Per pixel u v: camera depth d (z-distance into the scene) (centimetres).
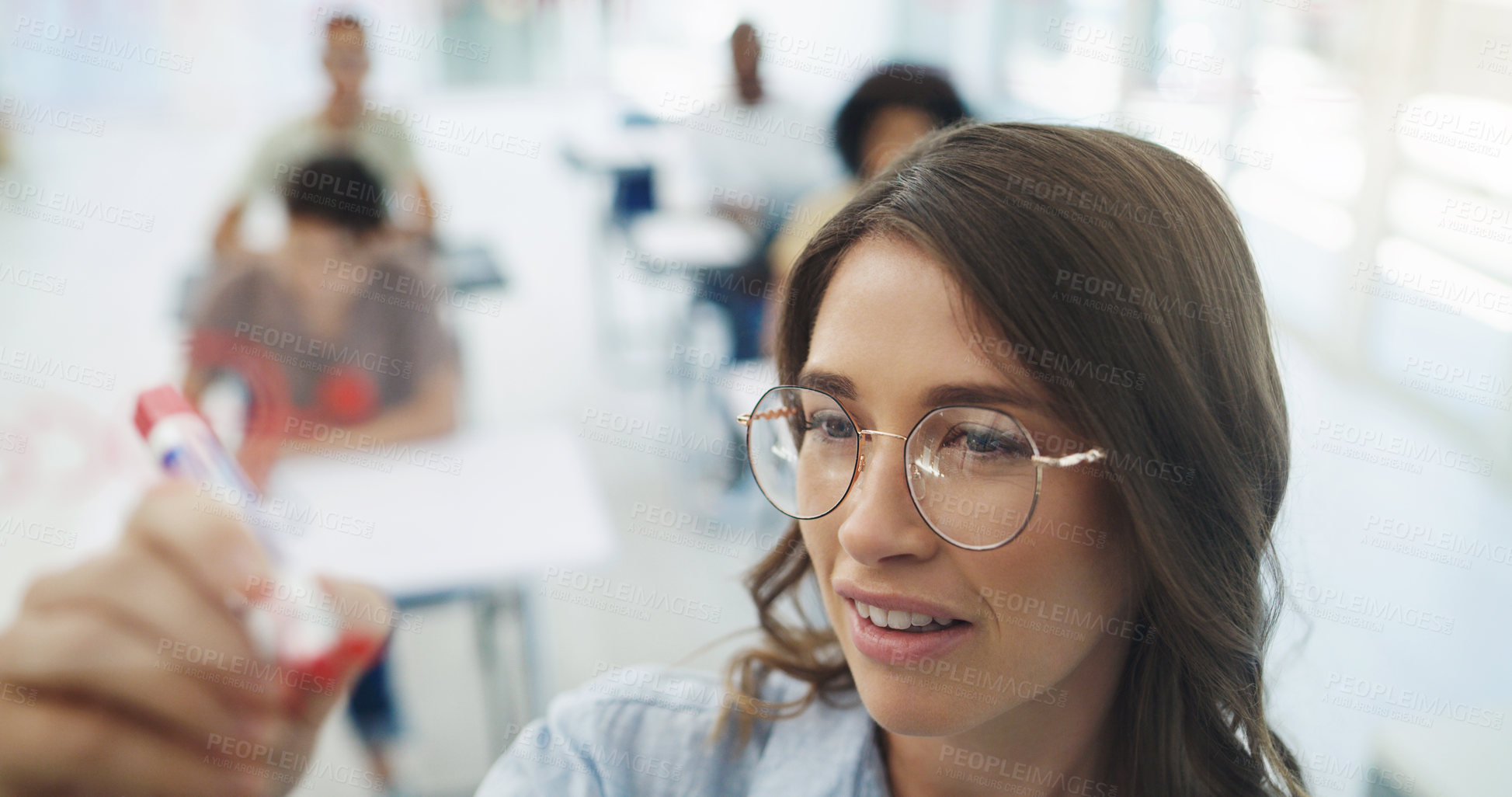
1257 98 396
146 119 637
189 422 69
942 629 58
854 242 61
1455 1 311
